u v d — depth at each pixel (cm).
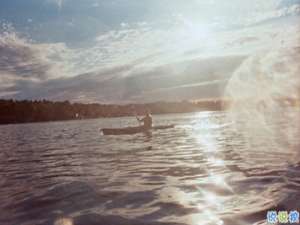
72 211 691
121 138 2431
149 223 601
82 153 1638
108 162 1303
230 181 868
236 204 678
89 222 624
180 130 2952
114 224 607
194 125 3606
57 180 997
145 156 1423
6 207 738
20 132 4281
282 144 1577
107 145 1970
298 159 1131
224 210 646
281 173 927
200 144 1789
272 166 1035
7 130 5072
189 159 1276
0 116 9094
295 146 1480
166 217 628
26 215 681
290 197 697
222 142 1812
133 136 2567
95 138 2577
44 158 1535
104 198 770
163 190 816
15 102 9725
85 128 4447
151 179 945
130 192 812
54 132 3812
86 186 889
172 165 1161
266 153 1312
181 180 912
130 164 1227
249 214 614
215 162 1173
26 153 1778
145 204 713
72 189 866
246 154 1316
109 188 858
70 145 2097
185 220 607
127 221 617
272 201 679
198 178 925
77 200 766
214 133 2506
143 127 2953
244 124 3422
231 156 1288
